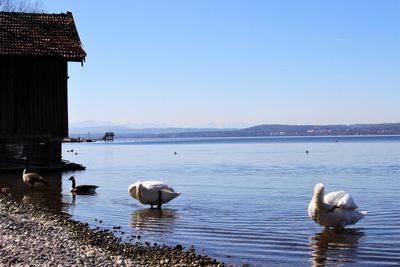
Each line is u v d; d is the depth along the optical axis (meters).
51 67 35.50
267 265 12.97
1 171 35.41
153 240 15.54
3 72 34.88
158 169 48.88
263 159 68.56
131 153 95.94
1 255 11.30
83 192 26.42
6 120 34.94
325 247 14.90
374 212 21.42
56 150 36.72
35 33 36.38
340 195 17.72
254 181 36.09
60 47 35.50
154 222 18.62
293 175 41.59
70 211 20.94
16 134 35.09
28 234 14.19
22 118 35.16
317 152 91.25
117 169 48.47
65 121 35.91
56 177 34.41
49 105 35.53
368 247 14.95
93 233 15.77
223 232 16.88
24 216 17.83
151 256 13.11
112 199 24.62
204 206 22.81
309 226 18.06
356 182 35.62
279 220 19.22
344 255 14.02
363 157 70.88
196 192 28.78
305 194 27.78
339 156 74.56
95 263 11.38
